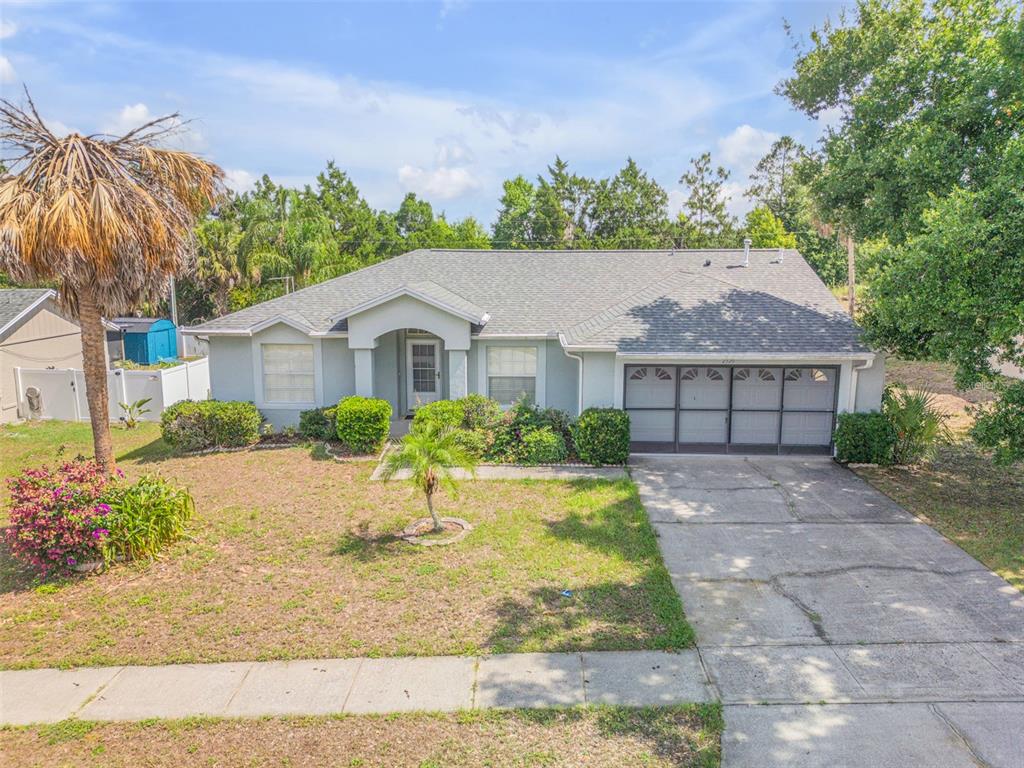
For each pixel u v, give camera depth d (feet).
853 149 50.98
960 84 44.42
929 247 35.86
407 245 191.93
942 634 26.32
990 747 19.89
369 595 29.86
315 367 58.70
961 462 49.80
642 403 52.49
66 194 33.14
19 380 70.49
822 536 36.24
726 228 189.16
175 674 24.16
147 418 69.56
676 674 23.73
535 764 19.36
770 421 52.06
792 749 19.88
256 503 42.11
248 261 129.29
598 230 191.01
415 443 36.83
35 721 21.62
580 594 29.68
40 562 31.89
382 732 20.85
